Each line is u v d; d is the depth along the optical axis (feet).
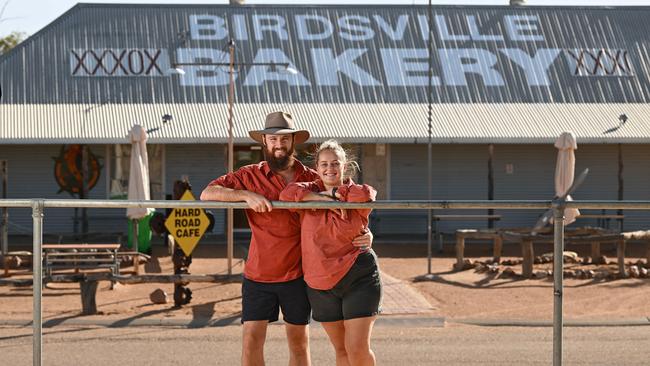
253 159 87.56
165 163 87.25
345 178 21.06
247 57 93.40
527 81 93.71
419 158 90.02
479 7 102.01
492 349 33.83
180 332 37.35
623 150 91.61
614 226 89.92
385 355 32.68
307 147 83.25
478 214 89.61
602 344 34.91
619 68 95.91
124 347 34.12
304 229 20.35
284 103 88.63
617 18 102.27
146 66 90.99
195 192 87.51
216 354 32.81
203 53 93.20
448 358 32.14
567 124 86.99
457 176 90.53
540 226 62.69
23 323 38.91
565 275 53.21
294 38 96.22
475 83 92.94
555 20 101.14
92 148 87.10
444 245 77.25
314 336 36.24
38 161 86.79
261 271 21.03
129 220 66.95
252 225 21.12
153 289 49.26
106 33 94.02
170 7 97.66
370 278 20.01
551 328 38.55
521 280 52.34
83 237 78.79
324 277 19.90
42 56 90.94
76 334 36.76
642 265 58.70
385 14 100.32
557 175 67.21
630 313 41.98
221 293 47.42
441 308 43.16
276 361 31.48
